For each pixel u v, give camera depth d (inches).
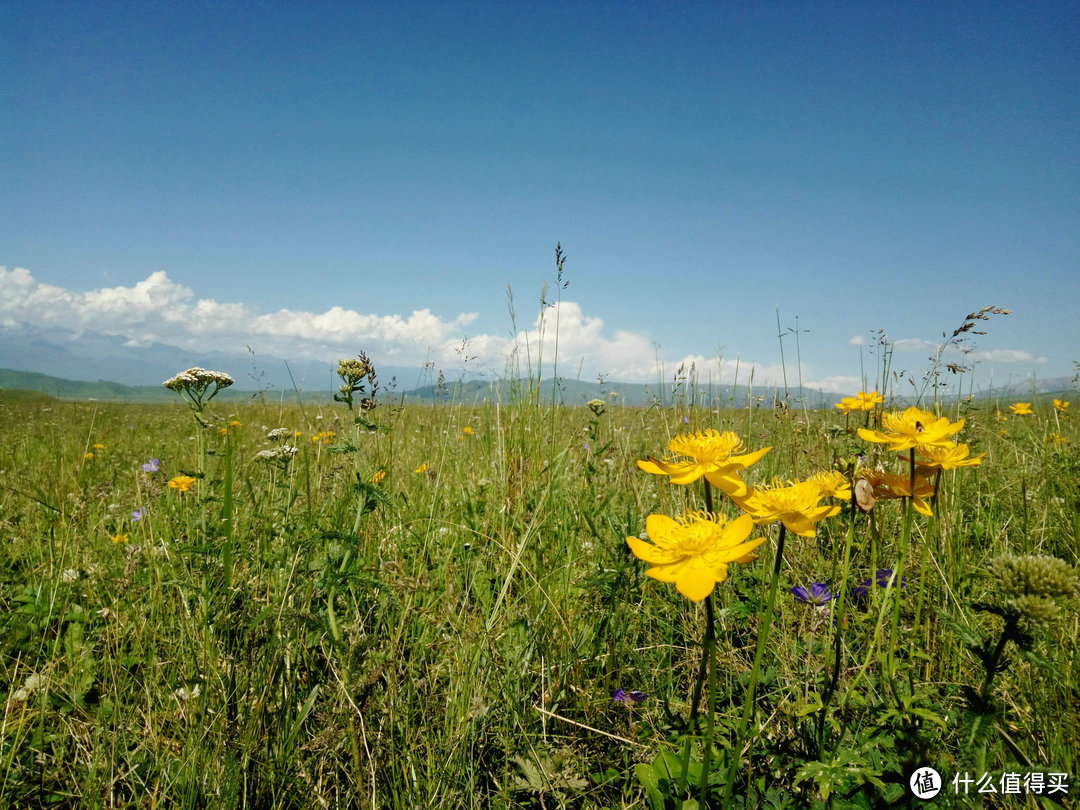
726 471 53.7
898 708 62.8
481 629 80.5
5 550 136.7
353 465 115.1
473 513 128.9
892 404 137.2
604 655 88.9
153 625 94.4
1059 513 129.1
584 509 128.1
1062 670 70.8
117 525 139.8
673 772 63.6
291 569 90.0
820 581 103.1
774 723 72.1
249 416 285.6
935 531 111.8
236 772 62.7
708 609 47.8
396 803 60.5
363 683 68.3
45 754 70.6
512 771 71.8
